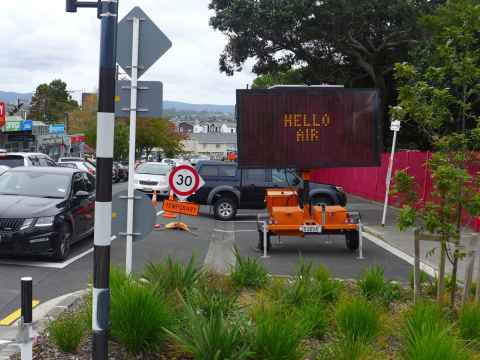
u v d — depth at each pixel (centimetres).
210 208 2352
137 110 814
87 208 1362
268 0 3100
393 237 1634
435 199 758
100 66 490
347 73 3653
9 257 1215
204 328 526
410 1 2989
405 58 3284
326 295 766
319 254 1391
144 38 812
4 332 713
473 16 741
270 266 1220
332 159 1275
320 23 3122
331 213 1350
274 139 1270
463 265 1212
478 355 536
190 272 756
